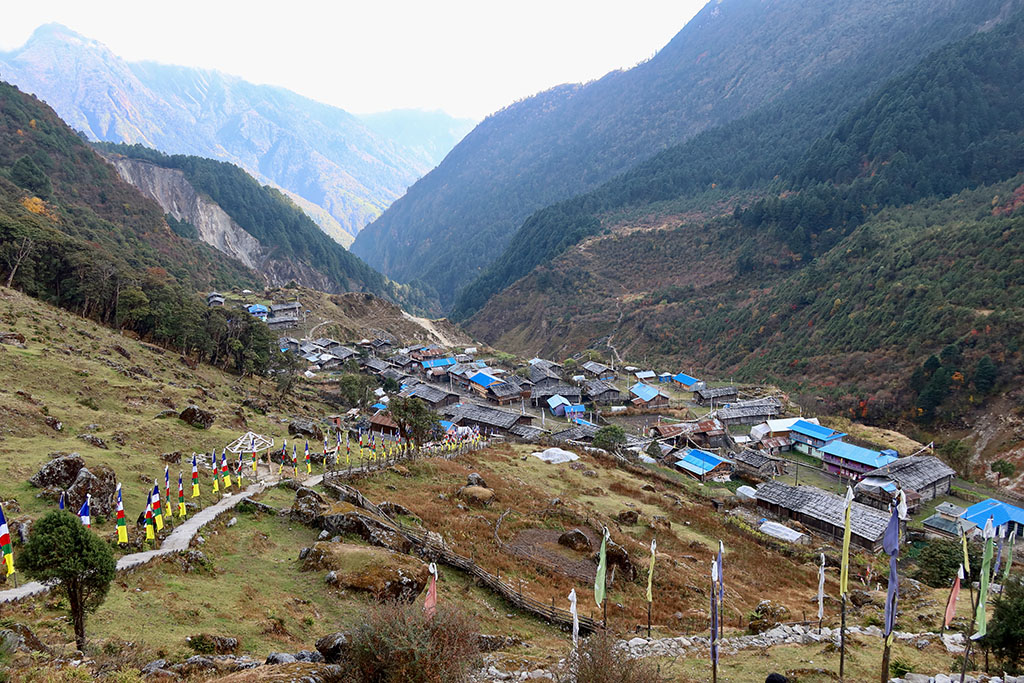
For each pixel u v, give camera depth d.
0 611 25.34
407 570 36.44
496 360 190.00
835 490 91.62
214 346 107.94
